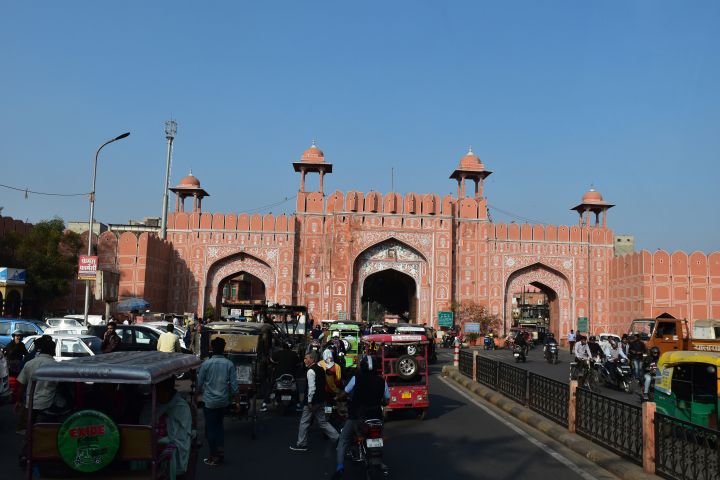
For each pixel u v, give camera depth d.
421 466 4.22
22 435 5.04
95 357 3.01
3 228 17.72
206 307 22.50
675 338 11.62
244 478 3.86
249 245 22.66
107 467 2.60
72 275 18.47
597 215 24.61
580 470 4.15
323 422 4.81
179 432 3.05
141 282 20.58
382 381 3.91
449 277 22.66
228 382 4.28
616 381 9.30
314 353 4.90
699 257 21.34
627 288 22.14
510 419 6.24
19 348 6.48
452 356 16.91
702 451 3.43
